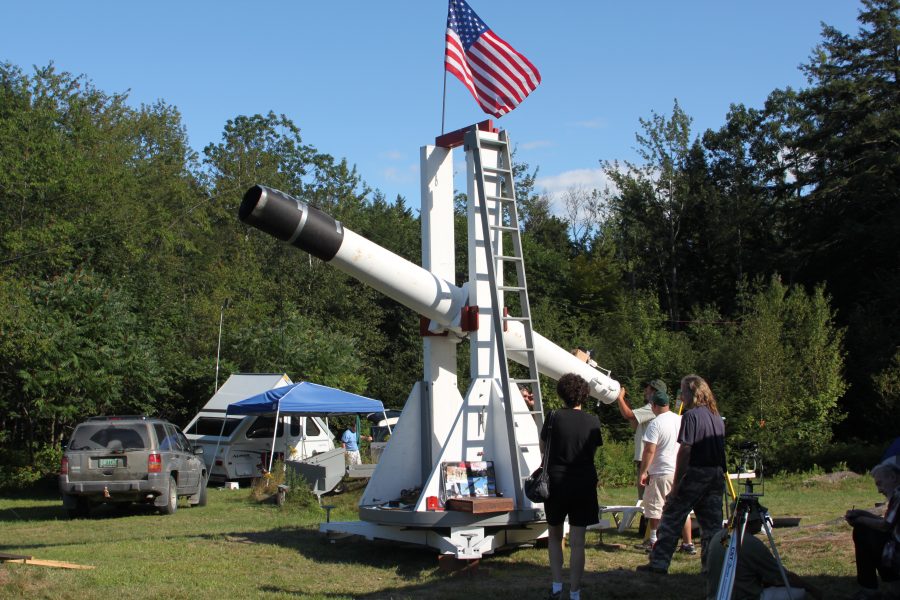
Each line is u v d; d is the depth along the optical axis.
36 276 27.36
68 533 11.66
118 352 21.75
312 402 19.98
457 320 8.61
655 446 8.59
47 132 29.58
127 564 7.98
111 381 21.56
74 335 21.08
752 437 27.28
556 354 9.59
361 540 9.32
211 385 28.61
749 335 29.36
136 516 14.35
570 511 6.34
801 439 27.59
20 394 21.67
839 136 40.12
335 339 31.44
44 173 28.34
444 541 7.80
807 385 28.30
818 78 42.44
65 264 27.72
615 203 52.53
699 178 47.81
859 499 15.60
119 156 38.62
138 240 31.84
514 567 7.91
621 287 44.66
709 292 47.22
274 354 29.73
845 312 39.62
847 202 39.56
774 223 44.72
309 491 15.45
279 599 6.57
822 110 41.25
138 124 46.81
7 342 20.41
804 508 13.70
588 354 10.33
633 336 32.22
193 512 14.91
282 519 13.23
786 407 27.95
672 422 8.61
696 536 9.63
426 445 8.89
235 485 20.50
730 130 47.59
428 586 7.08
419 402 8.98
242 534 10.26
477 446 8.34
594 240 57.12
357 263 7.98
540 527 8.67
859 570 5.92
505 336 8.69
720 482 7.08
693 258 48.78
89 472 14.23
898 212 36.25
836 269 40.44
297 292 42.12
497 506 7.85
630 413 10.17
